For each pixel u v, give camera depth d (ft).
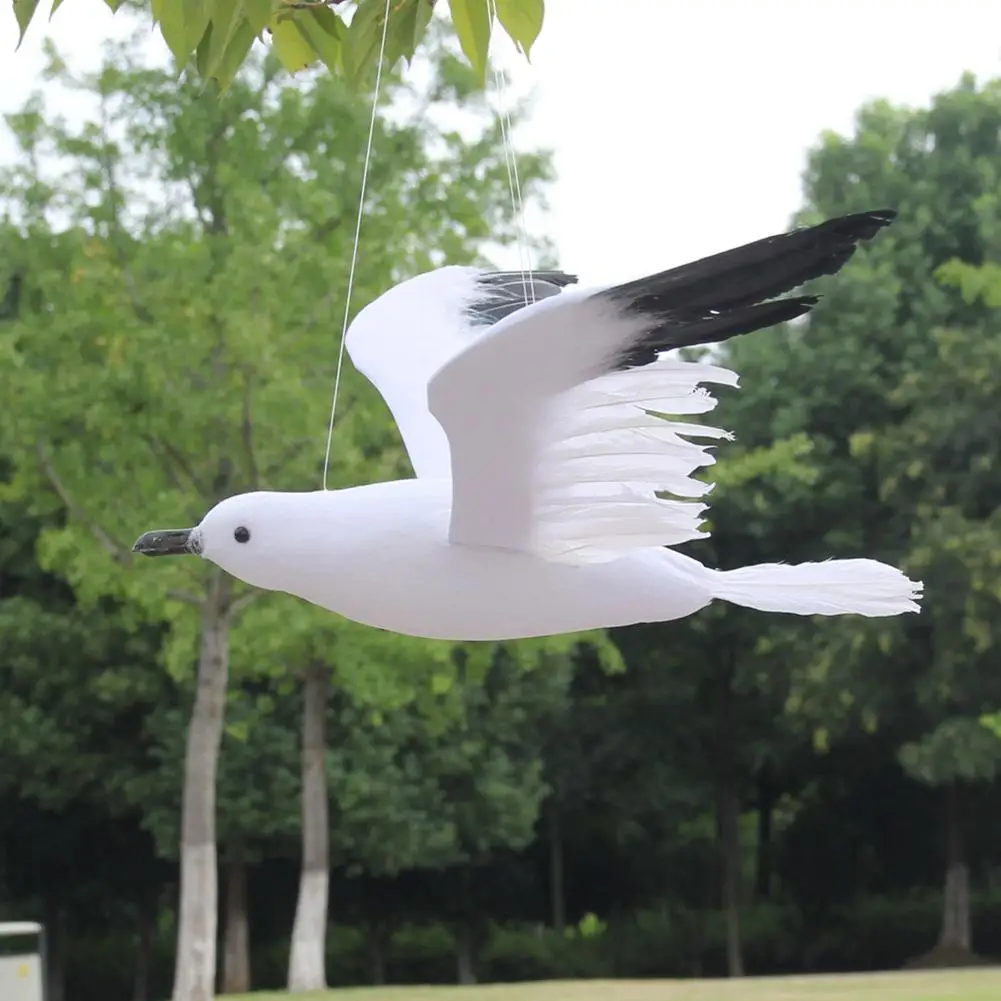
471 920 78.38
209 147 37.93
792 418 61.21
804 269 6.64
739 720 70.18
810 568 8.64
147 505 36.35
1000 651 50.93
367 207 38.22
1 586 64.95
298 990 46.42
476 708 62.90
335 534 8.05
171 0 9.84
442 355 10.82
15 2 9.41
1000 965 65.10
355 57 11.29
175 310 35.01
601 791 74.64
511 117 41.65
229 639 40.81
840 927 78.33
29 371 35.83
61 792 61.11
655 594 8.15
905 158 65.16
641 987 38.88
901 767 69.92
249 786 58.80
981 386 52.01
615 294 6.73
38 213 37.50
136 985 73.26
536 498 7.63
